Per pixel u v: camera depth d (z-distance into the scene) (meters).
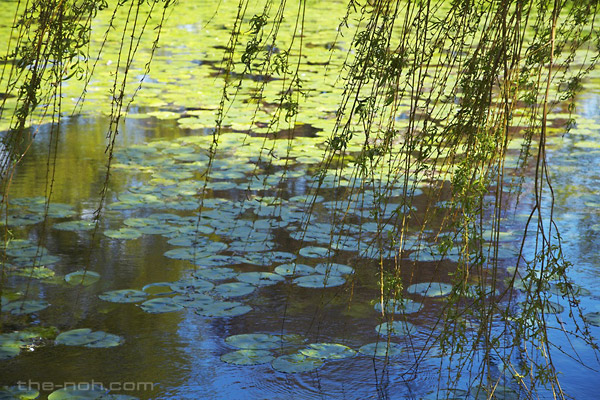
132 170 6.57
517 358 3.70
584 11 3.41
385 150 3.15
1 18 15.39
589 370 3.58
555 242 5.14
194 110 8.84
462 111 2.87
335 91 9.80
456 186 2.78
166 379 3.41
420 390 3.37
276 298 4.27
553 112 9.01
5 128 7.36
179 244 4.98
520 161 7.07
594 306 4.21
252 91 9.77
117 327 3.90
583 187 6.35
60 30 3.21
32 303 4.13
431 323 4.02
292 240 5.11
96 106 8.83
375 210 3.25
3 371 3.42
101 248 4.91
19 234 5.07
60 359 3.56
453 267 4.71
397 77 2.90
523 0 2.70
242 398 3.27
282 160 6.97
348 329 3.94
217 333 3.87
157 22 15.80
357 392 3.34
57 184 6.14
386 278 3.50
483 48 2.89
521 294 4.38
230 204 5.80
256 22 3.14
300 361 3.60
